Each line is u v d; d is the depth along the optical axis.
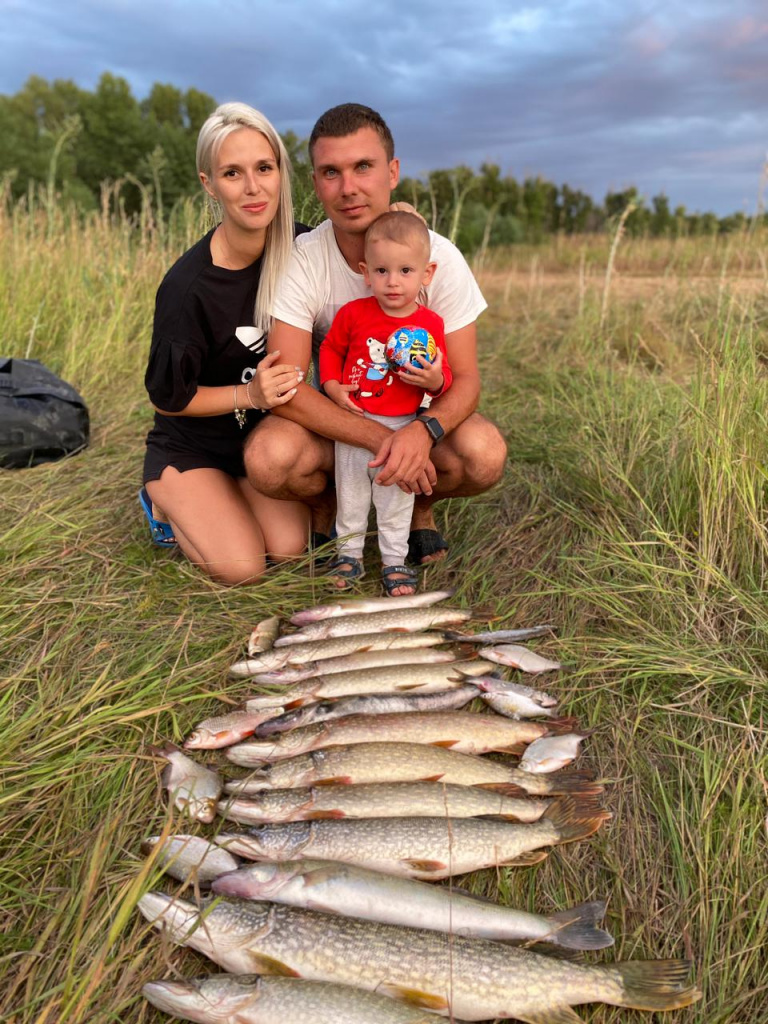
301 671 2.79
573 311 8.72
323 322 3.38
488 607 3.29
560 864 2.12
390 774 2.29
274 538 3.50
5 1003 1.73
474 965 1.73
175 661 2.88
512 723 2.53
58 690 2.67
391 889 1.90
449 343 3.32
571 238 19.23
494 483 3.53
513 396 5.89
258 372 3.14
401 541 3.36
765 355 4.02
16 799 2.22
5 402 4.39
